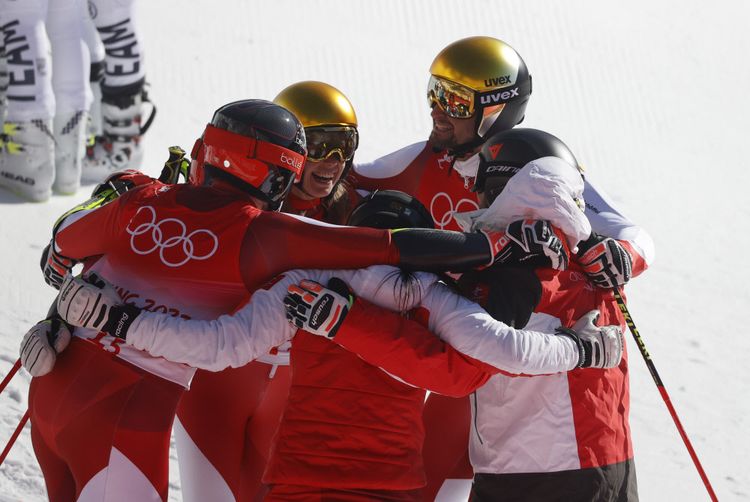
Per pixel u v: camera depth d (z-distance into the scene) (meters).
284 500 10.38
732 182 43.94
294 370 10.61
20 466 15.28
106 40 28.25
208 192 10.89
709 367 26.11
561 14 53.09
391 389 10.41
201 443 12.57
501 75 14.34
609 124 47.22
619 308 12.00
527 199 10.81
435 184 15.25
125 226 10.85
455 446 12.84
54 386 10.62
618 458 11.46
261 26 46.09
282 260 10.54
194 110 39.34
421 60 46.84
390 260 10.53
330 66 44.84
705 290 32.25
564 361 10.59
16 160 26.11
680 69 52.50
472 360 10.26
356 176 15.64
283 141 11.01
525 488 11.31
